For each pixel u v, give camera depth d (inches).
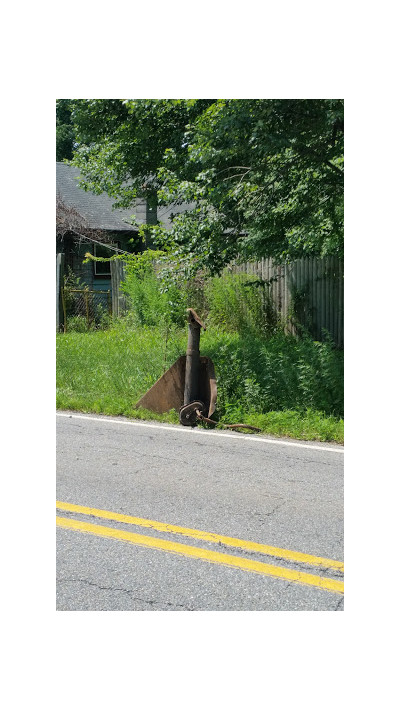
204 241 356.8
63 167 955.3
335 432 276.8
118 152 489.7
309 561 160.9
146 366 404.8
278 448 260.2
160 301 608.4
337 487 212.2
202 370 303.7
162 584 150.7
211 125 331.0
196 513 190.1
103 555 164.9
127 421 305.1
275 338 506.3
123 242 887.7
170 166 440.8
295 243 441.7
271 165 371.2
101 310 746.2
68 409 330.0
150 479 219.6
